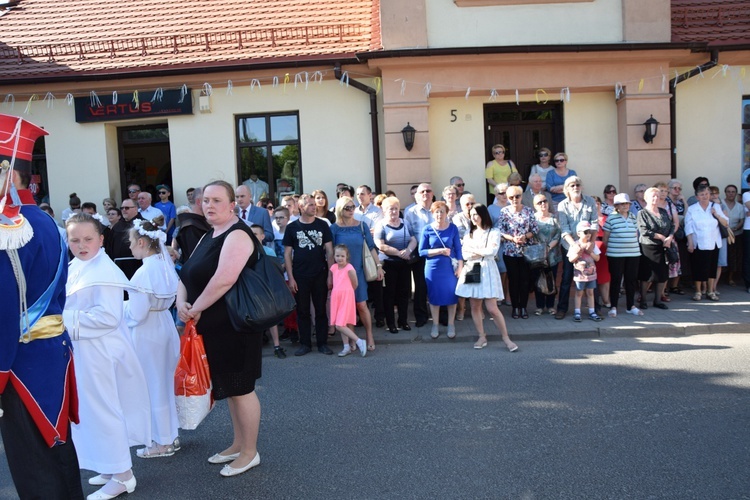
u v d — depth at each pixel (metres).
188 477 4.34
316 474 4.29
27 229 3.04
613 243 8.77
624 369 6.44
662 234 9.05
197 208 5.83
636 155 10.98
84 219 4.00
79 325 3.89
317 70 11.17
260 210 9.18
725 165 11.47
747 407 5.22
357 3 12.70
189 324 4.22
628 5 10.85
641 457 4.33
